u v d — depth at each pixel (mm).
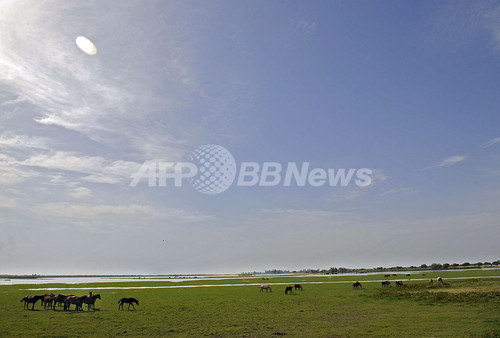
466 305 31938
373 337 19734
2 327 23922
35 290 66000
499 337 18438
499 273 92812
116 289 69875
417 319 25500
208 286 79250
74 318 28203
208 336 21078
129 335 21406
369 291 52156
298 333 21469
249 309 33688
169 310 33406
